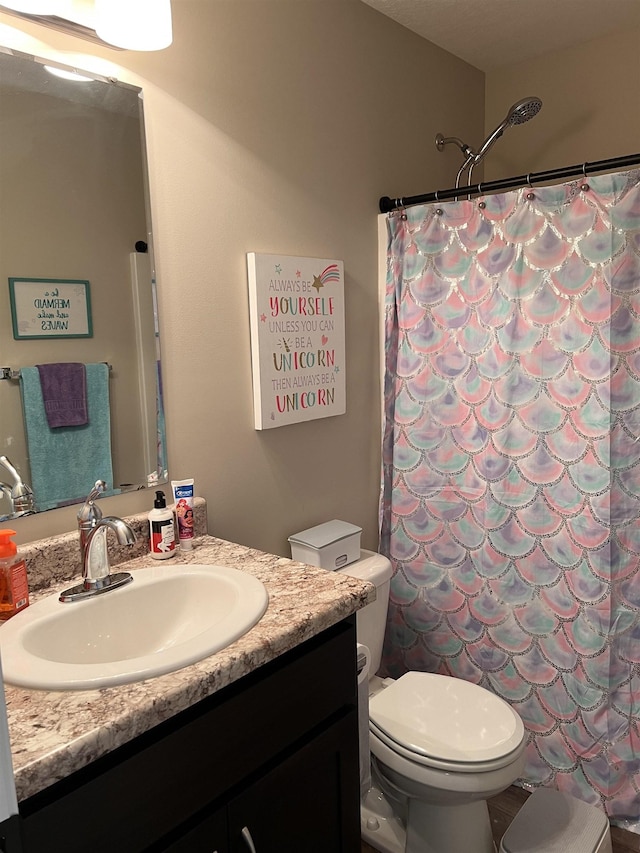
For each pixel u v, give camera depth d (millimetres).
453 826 1637
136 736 911
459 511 2127
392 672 2355
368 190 2148
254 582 1280
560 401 1888
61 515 1402
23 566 1213
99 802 873
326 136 1970
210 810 1030
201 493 1706
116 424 1487
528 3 2105
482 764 1505
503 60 2559
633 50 2311
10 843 542
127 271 1483
